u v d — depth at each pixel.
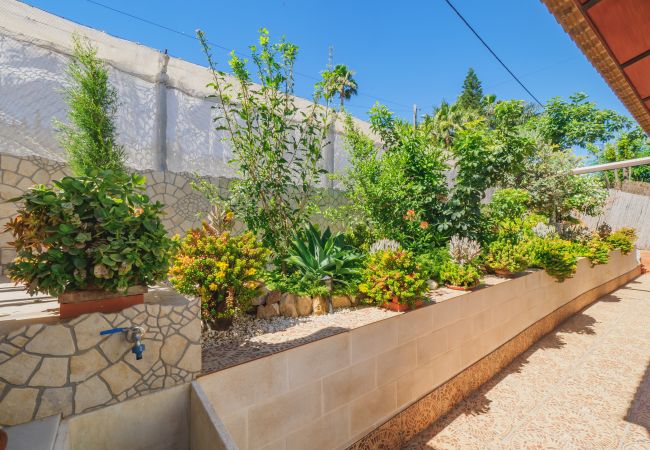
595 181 10.73
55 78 4.89
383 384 3.37
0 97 4.51
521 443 3.56
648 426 3.85
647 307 9.07
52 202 1.82
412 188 5.82
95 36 5.36
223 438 1.61
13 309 2.36
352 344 3.08
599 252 9.29
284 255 4.24
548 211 10.12
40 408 1.64
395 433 3.47
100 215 1.89
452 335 4.33
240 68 3.82
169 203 5.30
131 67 5.59
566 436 3.68
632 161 9.41
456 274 4.71
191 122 6.07
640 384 4.87
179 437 2.06
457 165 6.20
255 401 2.38
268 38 3.86
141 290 2.07
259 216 4.20
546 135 22.31
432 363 4.00
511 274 5.87
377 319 3.39
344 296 3.96
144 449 1.93
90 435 1.76
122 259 1.89
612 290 11.25
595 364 5.59
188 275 2.90
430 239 6.05
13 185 4.09
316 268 3.97
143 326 1.95
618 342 6.58
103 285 1.90
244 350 2.56
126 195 2.04
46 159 4.36
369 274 3.99
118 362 1.86
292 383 2.60
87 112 4.55
